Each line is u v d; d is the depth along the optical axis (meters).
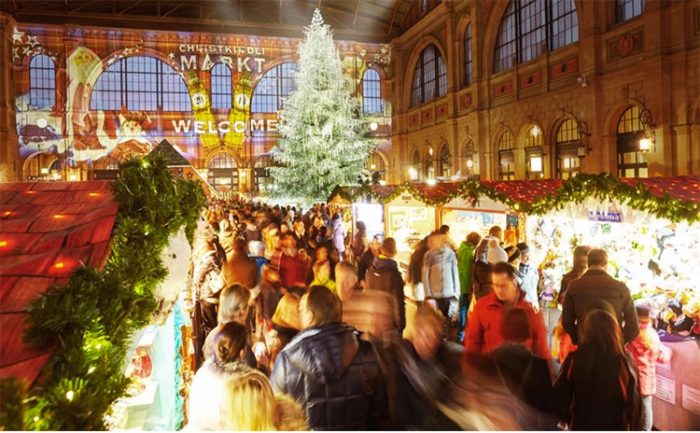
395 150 39.16
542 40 24.03
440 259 8.16
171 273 3.52
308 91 26.64
